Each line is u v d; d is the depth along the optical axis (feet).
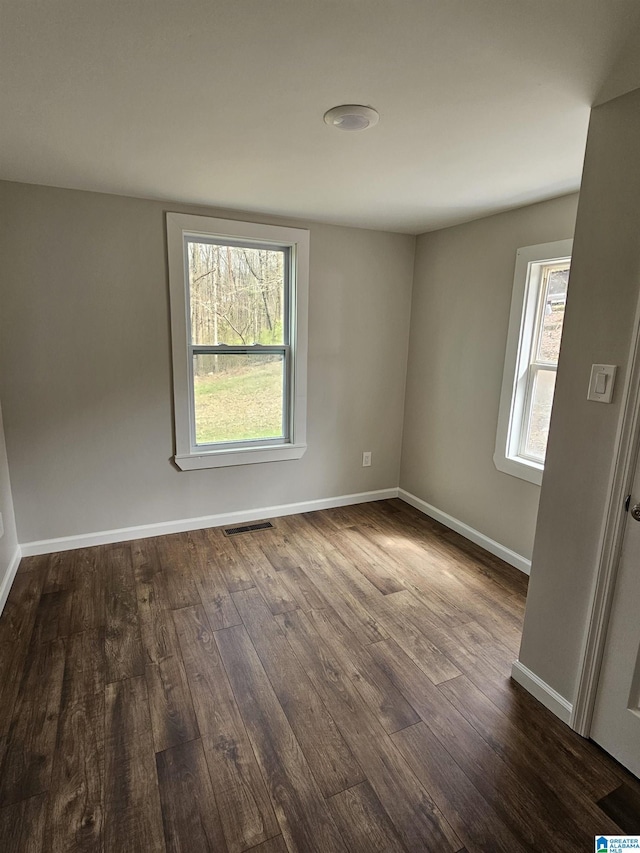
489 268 10.02
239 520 11.57
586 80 4.58
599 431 5.24
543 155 6.55
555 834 4.53
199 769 5.10
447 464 11.60
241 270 10.64
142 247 9.32
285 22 3.79
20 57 4.31
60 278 8.82
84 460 9.64
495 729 5.73
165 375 10.02
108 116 5.53
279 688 6.29
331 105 5.23
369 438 12.85
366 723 5.76
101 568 9.20
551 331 9.04
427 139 6.07
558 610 5.86
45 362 8.98
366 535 11.09
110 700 6.00
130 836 4.42
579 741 5.58
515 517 9.73
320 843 4.41
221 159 6.91
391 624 7.73
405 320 12.58
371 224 11.07
